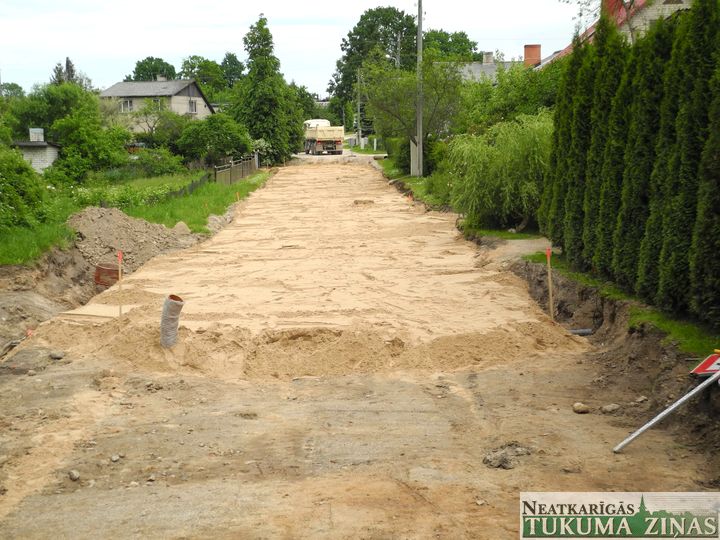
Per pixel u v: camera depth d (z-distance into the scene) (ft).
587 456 24.44
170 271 61.11
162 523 20.49
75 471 23.80
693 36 33.14
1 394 32.04
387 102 138.21
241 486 22.90
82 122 138.92
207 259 67.15
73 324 41.47
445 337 37.93
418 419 28.94
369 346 37.35
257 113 204.03
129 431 27.81
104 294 51.29
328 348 37.40
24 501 22.21
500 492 22.06
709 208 30.83
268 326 41.19
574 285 44.98
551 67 98.12
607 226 42.73
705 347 29.76
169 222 81.20
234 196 117.60
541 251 58.03
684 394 27.43
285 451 25.79
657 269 35.78
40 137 146.00
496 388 32.35
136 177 139.54
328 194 126.72
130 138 156.56
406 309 45.37
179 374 35.24
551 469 23.56
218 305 47.39
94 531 20.16
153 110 177.99
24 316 46.44
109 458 25.25
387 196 120.57
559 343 38.27
